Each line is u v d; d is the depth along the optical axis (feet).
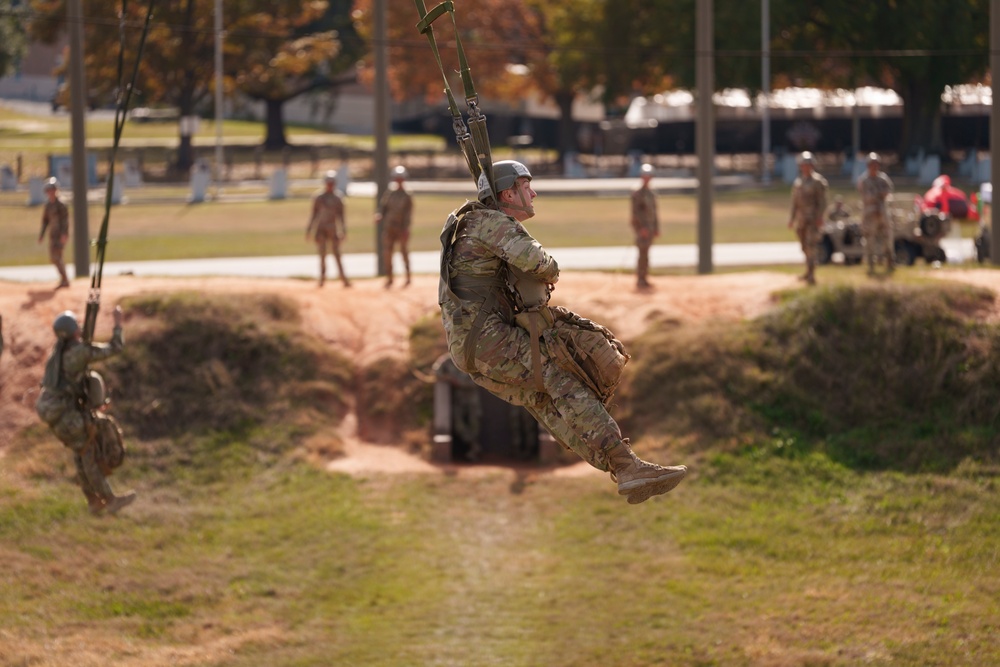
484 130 28.40
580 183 317.01
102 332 106.01
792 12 295.07
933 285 105.50
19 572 78.02
